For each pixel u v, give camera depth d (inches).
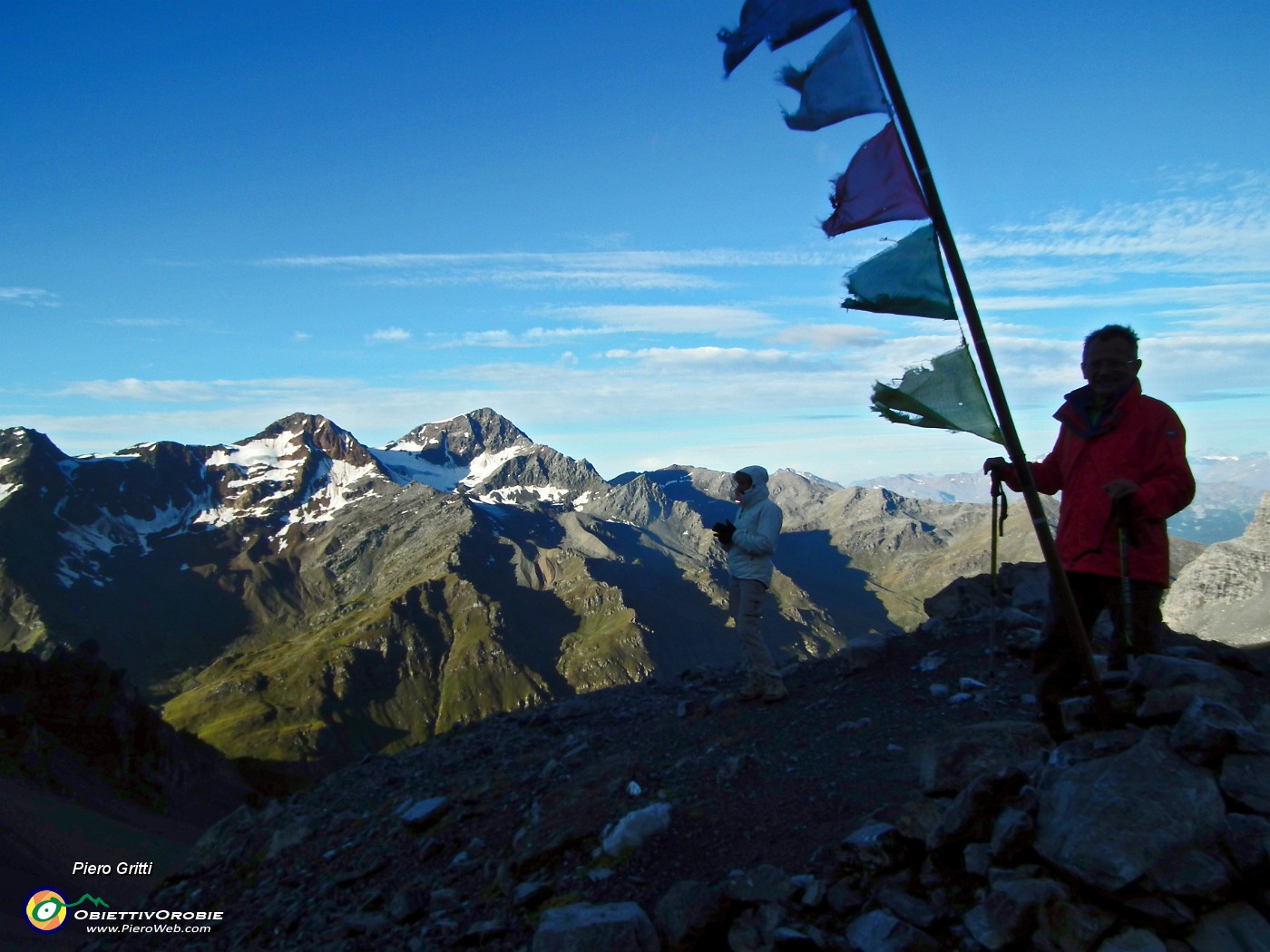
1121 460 131.6
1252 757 119.6
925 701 214.1
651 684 355.6
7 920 314.7
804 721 219.8
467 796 223.5
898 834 133.8
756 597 251.6
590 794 187.0
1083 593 140.4
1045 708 147.3
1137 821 112.9
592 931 130.0
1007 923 112.1
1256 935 105.7
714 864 150.0
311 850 237.6
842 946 121.1
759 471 258.5
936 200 125.1
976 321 124.4
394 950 159.9
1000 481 137.0
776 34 132.2
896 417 131.8
